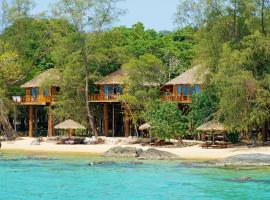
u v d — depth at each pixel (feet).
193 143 189.16
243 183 104.63
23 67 257.34
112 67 252.42
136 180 109.70
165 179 110.63
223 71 165.37
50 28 264.31
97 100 238.68
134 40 288.92
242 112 164.86
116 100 229.66
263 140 184.34
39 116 290.15
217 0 183.11
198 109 190.19
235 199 87.92
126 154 163.02
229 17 182.09
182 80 215.51
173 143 189.67
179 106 217.15
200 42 186.50
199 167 130.21
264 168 127.13
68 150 186.29
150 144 187.73
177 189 97.96
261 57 172.55
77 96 232.53
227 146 175.52
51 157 162.91
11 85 252.42
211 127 174.50
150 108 198.29
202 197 89.81
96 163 140.46
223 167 129.59
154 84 220.84
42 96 247.70
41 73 262.67
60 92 238.68
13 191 96.22
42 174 120.26
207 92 188.96
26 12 265.95
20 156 166.91
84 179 111.86
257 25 178.19
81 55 231.91
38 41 276.82
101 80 241.14
